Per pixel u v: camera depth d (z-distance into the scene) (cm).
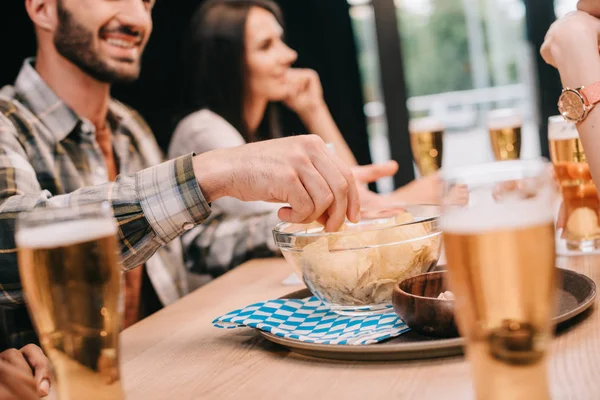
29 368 91
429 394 64
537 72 404
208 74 291
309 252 91
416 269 92
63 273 57
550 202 50
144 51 267
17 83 206
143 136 252
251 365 81
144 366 86
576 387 61
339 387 69
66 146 210
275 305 99
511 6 412
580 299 86
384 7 395
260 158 98
